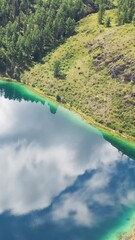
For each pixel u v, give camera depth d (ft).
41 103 633.20
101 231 345.72
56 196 400.06
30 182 421.18
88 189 414.00
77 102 615.16
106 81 620.08
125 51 620.49
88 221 359.46
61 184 421.59
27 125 558.15
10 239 332.39
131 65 595.47
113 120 557.74
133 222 358.43
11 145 495.82
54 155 481.05
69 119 579.07
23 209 375.45
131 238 330.13
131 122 544.62
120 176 443.32
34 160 466.29
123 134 535.60
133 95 566.36
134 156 496.64
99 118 570.46
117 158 486.79
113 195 404.16
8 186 410.93
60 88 651.66
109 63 633.20
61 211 374.43
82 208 380.37
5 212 369.30
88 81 640.17
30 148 492.95
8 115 589.32
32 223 354.74
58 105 618.44
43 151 488.44
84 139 527.40
